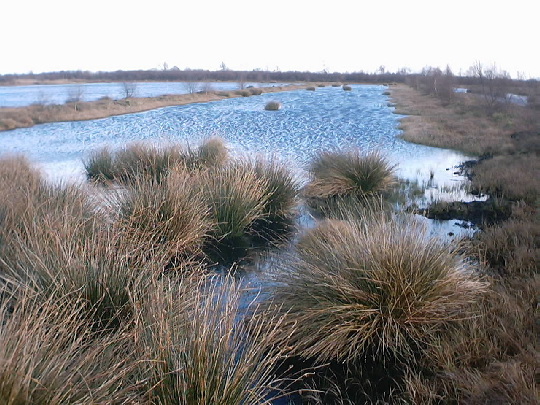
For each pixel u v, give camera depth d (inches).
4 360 85.7
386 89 2288.4
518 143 611.5
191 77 3565.5
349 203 337.7
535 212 298.5
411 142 674.8
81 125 965.8
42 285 140.0
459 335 146.2
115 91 2166.6
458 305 161.3
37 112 1107.3
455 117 975.6
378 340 156.6
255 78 3361.2
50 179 383.2
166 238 219.1
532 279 183.8
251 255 237.9
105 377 103.6
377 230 177.0
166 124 940.6
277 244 253.8
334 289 158.4
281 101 1497.3
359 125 868.0
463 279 170.2
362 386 137.5
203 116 1066.1
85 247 157.4
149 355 109.5
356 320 152.3
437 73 2096.5
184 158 404.8
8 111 1121.4
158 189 236.8
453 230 284.2
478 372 128.0
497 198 355.9
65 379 95.7
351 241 173.2
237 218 262.5
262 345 132.3
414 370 142.1
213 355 111.3
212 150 428.8
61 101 1556.3
